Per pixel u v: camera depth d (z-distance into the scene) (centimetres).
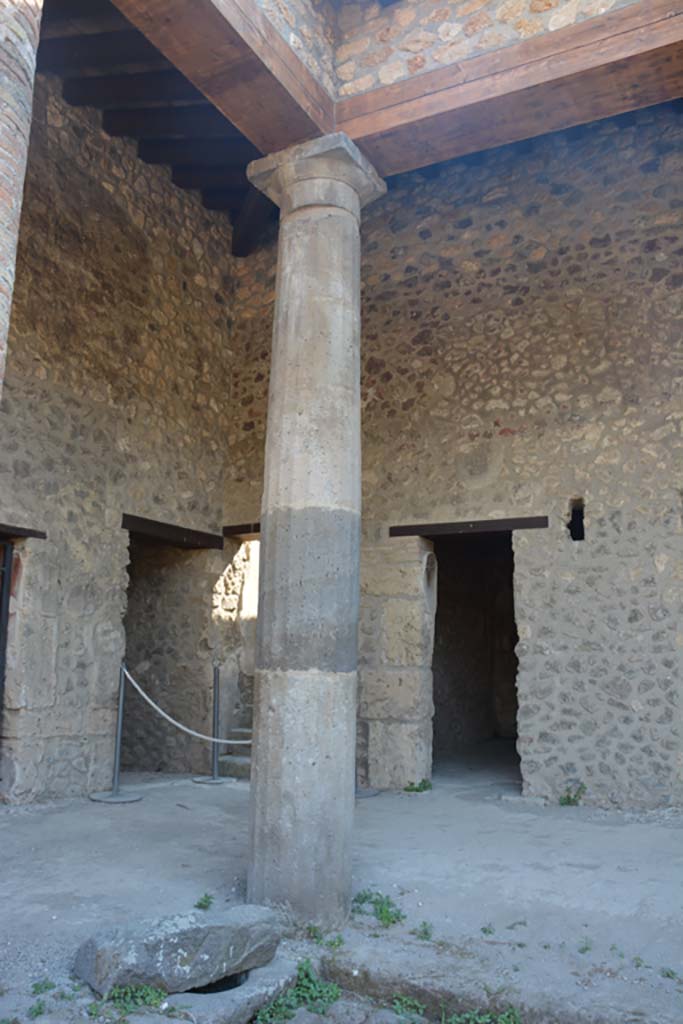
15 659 563
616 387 631
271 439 381
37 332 595
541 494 645
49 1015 258
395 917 345
